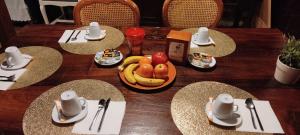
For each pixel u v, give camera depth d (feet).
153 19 9.53
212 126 2.70
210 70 3.59
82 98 2.98
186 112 2.87
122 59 3.78
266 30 4.66
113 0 5.09
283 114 2.85
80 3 5.08
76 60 3.80
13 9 10.16
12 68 3.53
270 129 2.66
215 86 3.26
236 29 4.73
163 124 2.72
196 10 5.31
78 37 4.40
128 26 4.91
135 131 2.64
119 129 2.64
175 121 2.75
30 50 4.01
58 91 3.16
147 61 3.39
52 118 2.74
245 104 2.96
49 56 3.87
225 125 2.67
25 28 4.72
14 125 2.69
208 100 3.04
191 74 3.50
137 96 3.10
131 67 3.41
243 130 2.65
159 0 9.03
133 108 2.93
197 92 3.16
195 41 4.26
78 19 5.20
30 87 3.23
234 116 2.78
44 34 4.51
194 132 2.63
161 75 3.23
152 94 3.14
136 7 5.14
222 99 2.66
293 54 3.13
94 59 3.79
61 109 2.81
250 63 3.73
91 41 4.29
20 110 2.88
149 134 2.60
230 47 4.13
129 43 3.82
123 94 3.14
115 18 5.28
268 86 3.27
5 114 2.83
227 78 3.42
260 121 2.75
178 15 5.37
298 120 2.77
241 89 3.21
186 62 3.68
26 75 3.44
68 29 4.68
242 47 4.13
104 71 3.56
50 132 2.60
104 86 3.26
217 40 4.35
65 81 3.35
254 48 4.10
